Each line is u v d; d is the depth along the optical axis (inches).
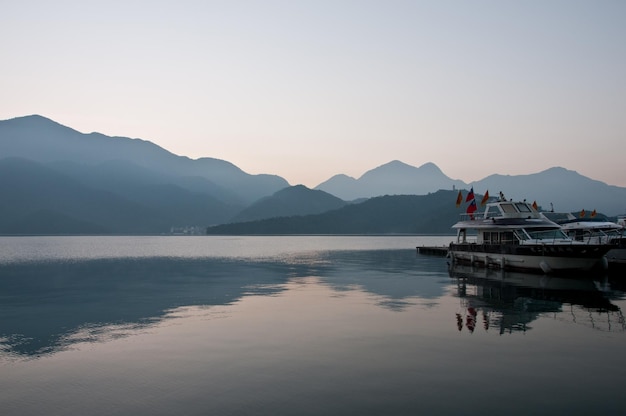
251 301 1571.1
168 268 3063.5
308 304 1493.6
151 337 1069.8
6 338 1079.0
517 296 1606.8
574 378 770.2
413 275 2428.6
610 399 687.1
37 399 713.6
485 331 1087.6
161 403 691.4
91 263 3560.5
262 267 3112.7
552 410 652.7
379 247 7224.4
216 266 3218.5
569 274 2092.8
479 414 643.5
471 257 2719.0
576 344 968.3
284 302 1540.4
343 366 839.7
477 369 816.9
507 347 948.0
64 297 1712.6
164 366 853.2
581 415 637.9
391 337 1036.5
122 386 759.1
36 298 1694.1
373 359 877.2
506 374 790.5
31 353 953.5
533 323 1170.6
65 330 1157.7
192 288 1951.3
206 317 1295.5
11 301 1626.5
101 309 1448.1
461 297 1606.8
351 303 1504.7
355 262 3575.3
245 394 719.1
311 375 795.4
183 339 1044.5
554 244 2091.5
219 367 842.2
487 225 2444.6
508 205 2449.6
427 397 700.0
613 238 2500.0
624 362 849.5
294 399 698.2
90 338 1070.4
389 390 727.1
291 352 927.0
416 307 1414.9
